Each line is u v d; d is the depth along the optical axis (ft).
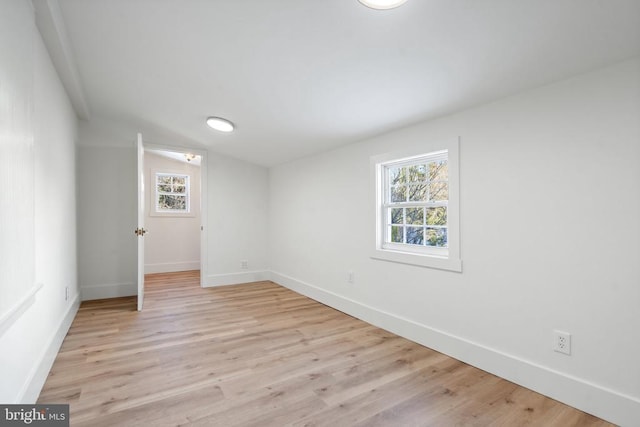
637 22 4.50
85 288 13.00
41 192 6.75
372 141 10.43
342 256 11.68
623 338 5.34
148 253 18.84
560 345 6.06
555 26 4.82
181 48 7.13
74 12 6.25
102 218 13.32
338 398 6.10
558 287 6.09
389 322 9.63
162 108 11.01
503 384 6.64
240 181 16.29
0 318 3.92
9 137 4.45
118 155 13.53
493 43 5.40
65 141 9.68
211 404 5.86
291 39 6.24
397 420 5.47
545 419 5.52
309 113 9.44
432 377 6.91
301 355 7.95
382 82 7.18
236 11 5.67
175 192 19.98
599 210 5.60
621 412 5.31
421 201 9.18
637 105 5.20
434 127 8.46
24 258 5.12
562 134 6.06
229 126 11.25
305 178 13.94
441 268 8.20
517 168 6.72
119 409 5.67
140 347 8.34
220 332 9.47
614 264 5.44
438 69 6.37
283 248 15.66
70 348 8.25
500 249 7.00
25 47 5.16
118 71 8.64
